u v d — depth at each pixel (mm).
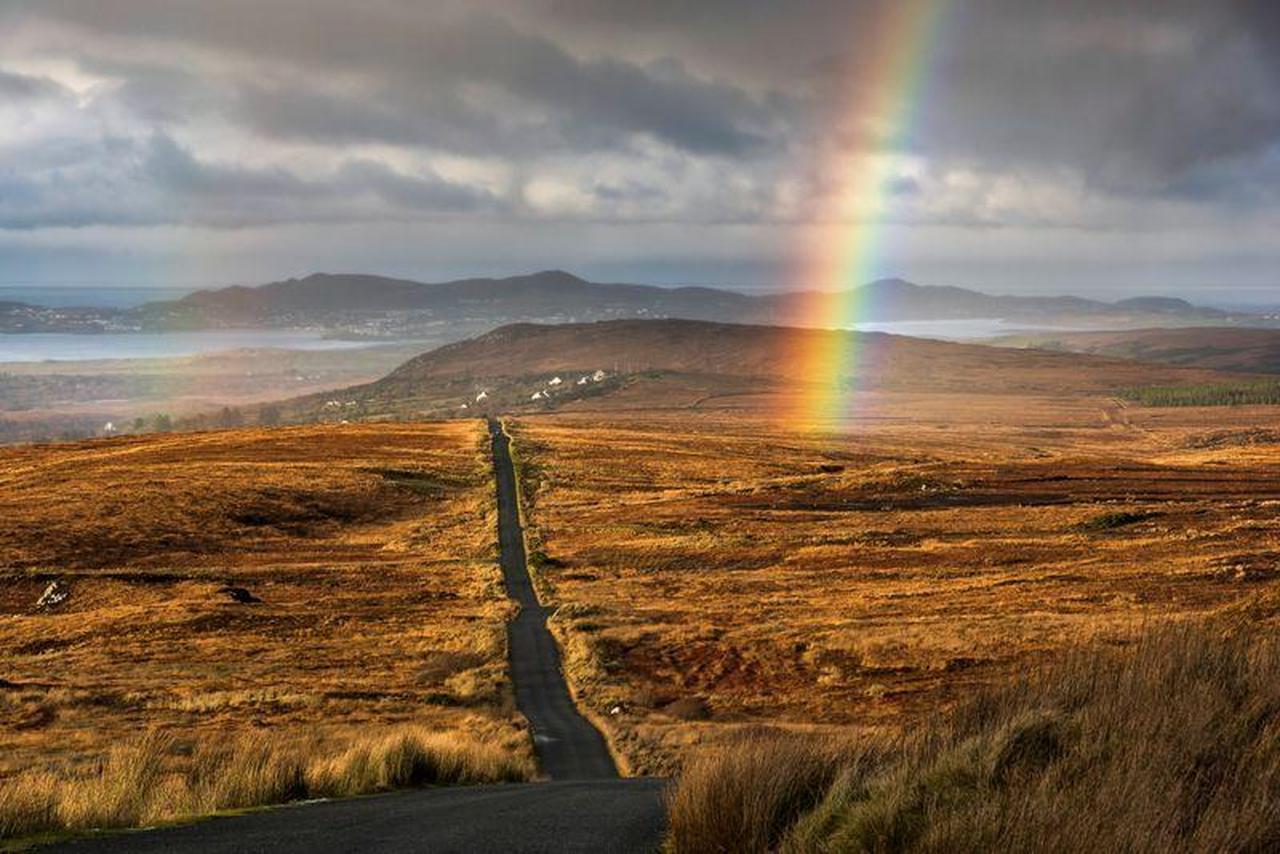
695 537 83375
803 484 109250
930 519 86625
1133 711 6863
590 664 45531
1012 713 7680
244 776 13625
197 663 47656
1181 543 69500
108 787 11609
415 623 57938
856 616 52625
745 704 37781
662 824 9109
